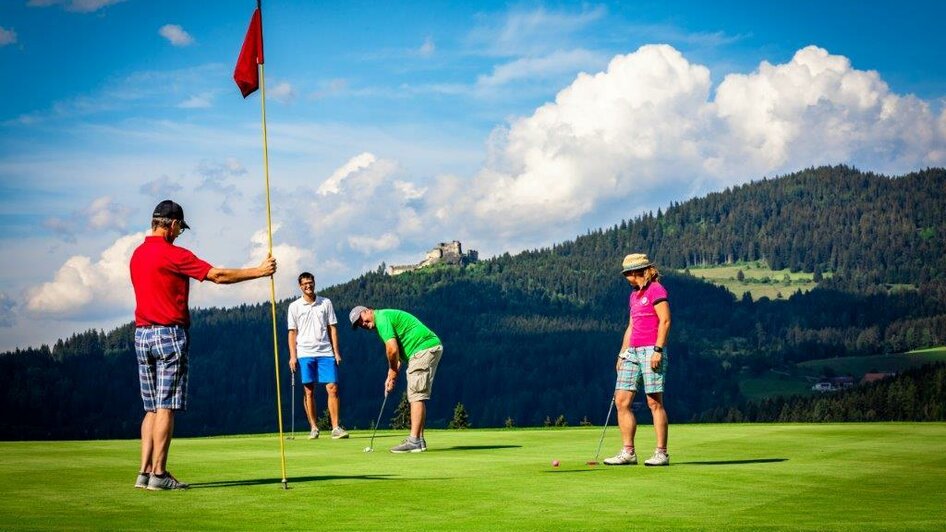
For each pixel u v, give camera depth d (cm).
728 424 1905
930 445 1363
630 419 1126
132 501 783
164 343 873
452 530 652
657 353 1098
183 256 886
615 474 999
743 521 696
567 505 777
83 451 1301
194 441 1593
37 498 800
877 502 804
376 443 1515
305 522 684
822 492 865
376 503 780
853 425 1795
